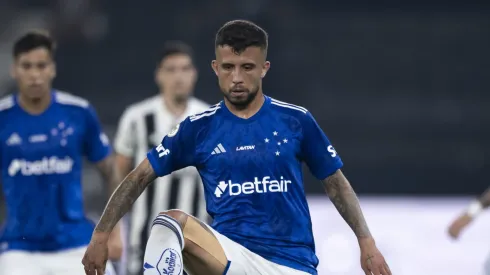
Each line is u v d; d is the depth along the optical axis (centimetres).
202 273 1418
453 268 3197
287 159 1462
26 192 1989
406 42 5656
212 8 5694
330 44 5600
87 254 1448
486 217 3259
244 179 1451
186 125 1479
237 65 1420
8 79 5603
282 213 1455
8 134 1991
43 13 6266
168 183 2591
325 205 3331
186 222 1398
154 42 5772
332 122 5334
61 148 2008
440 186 5103
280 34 5547
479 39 5641
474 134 5281
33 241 1988
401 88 5497
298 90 5425
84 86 5638
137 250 2600
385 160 5150
